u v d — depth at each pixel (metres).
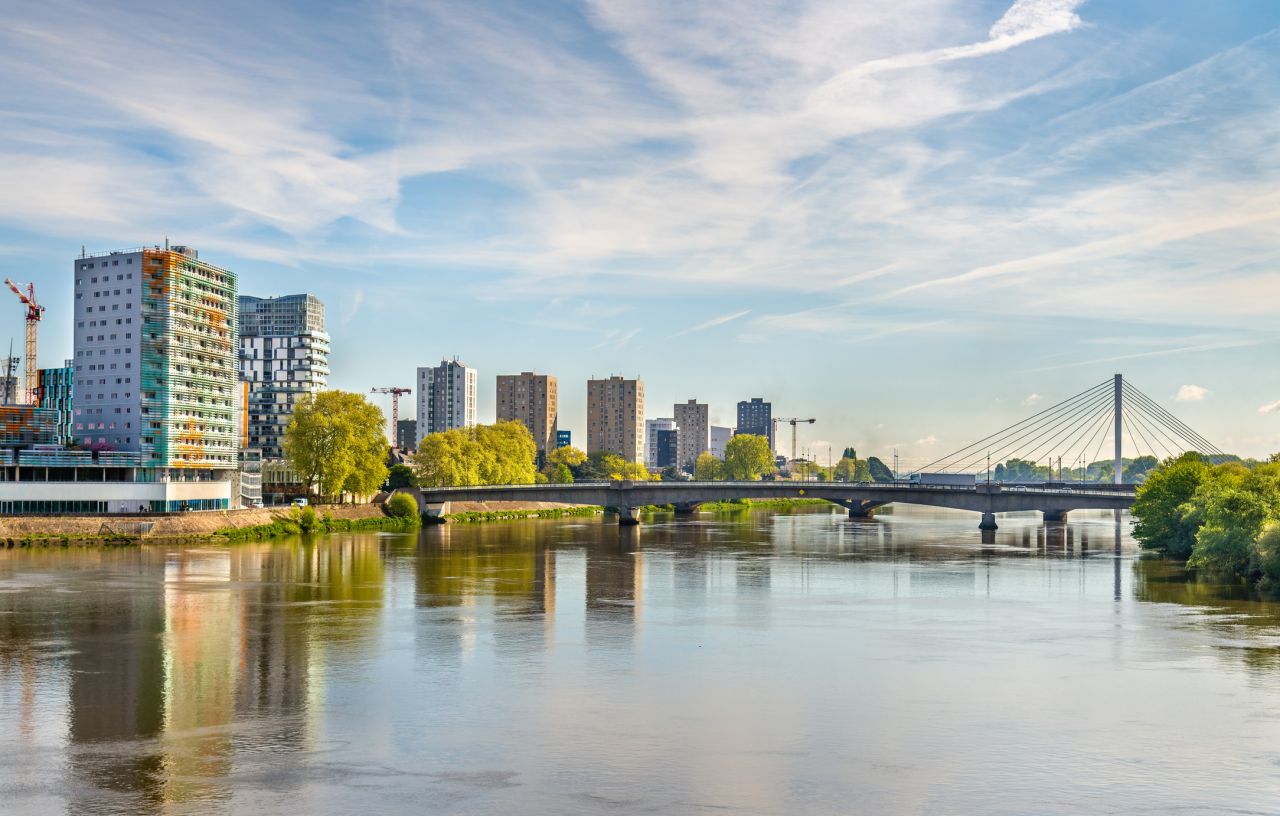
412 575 142.62
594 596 123.62
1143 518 181.25
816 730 68.25
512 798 56.59
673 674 82.88
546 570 149.88
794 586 133.50
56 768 61.00
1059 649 92.12
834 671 83.88
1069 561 165.12
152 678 80.94
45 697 75.50
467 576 142.00
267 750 64.12
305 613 109.81
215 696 75.88
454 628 101.62
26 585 129.25
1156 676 81.88
